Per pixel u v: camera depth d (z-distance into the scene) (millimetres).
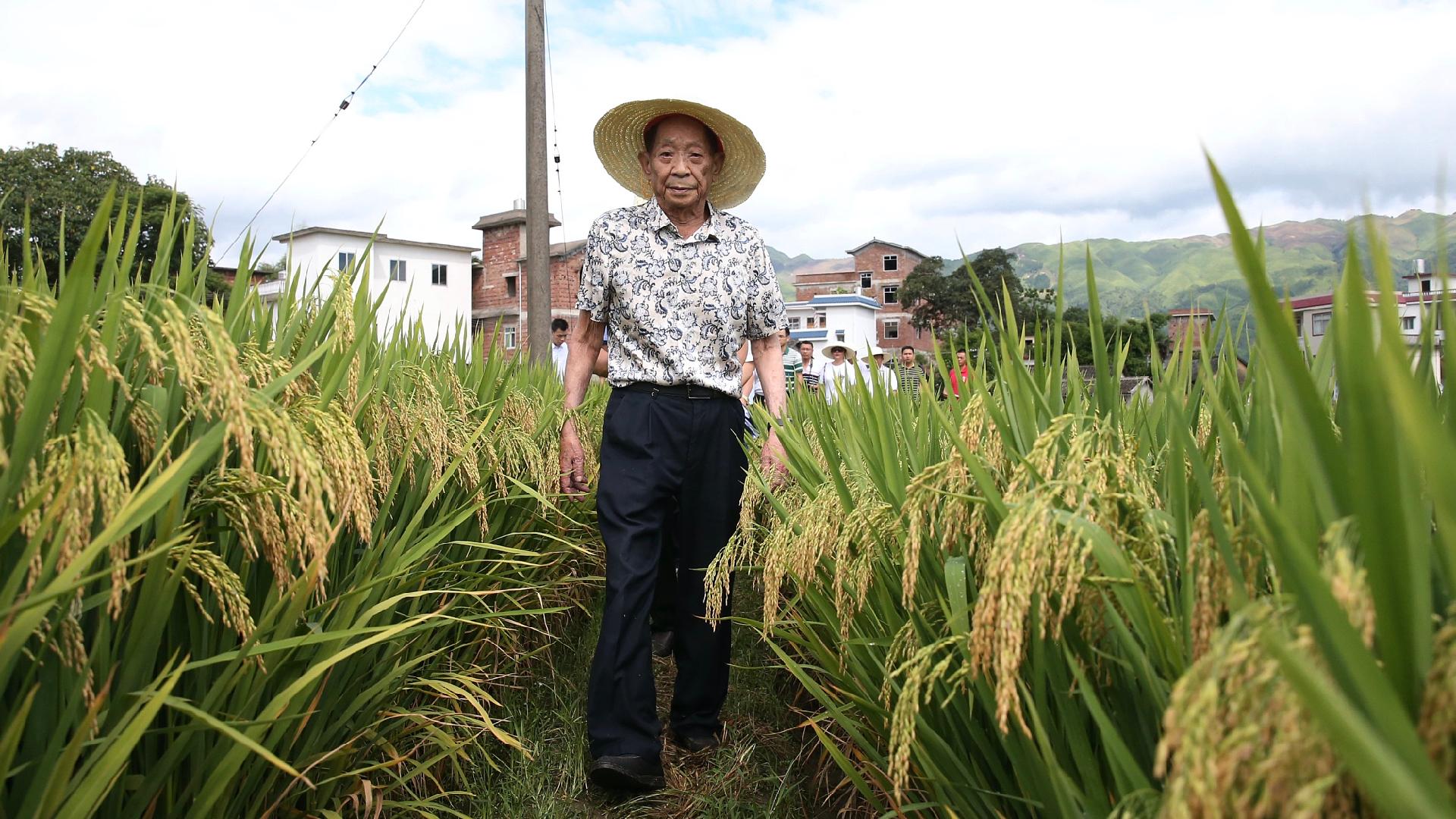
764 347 3254
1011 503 1314
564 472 3336
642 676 2777
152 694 1409
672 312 2973
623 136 3467
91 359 1329
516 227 44812
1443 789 641
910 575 1442
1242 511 1030
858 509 1801
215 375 1361
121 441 1614
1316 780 701
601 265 3057
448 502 2826
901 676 1737
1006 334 1775
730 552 2357
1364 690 695
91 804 1246
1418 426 647
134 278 1942
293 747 1941
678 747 3160
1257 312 813
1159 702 1151
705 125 3139
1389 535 755
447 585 2781
